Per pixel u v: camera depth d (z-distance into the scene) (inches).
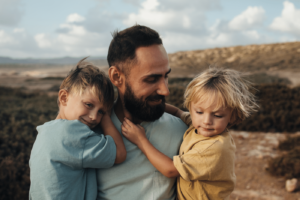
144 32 44.1
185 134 52.4
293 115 304.0
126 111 50.9
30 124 305.4
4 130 261.9
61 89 46.6
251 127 298.8
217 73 45.6
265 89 388.2
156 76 44.0
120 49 45.2
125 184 47.3
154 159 46.0
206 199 46.2
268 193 165.9
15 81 1456.7
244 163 211.0
